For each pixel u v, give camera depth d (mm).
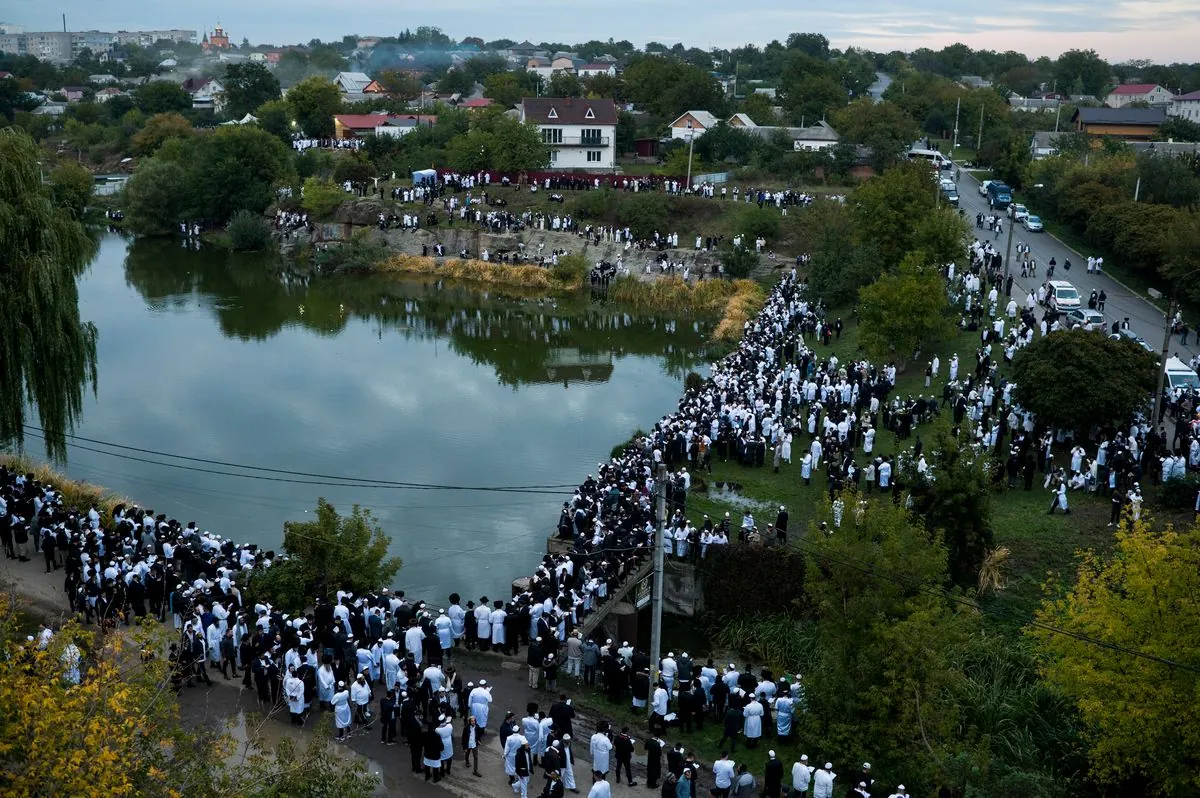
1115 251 85000
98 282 99812
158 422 60406
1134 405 46188
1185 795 25297
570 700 30828
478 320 88188
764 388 55156
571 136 127688
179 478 51656
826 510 32406
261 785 21500
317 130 157500
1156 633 26203
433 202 112312
